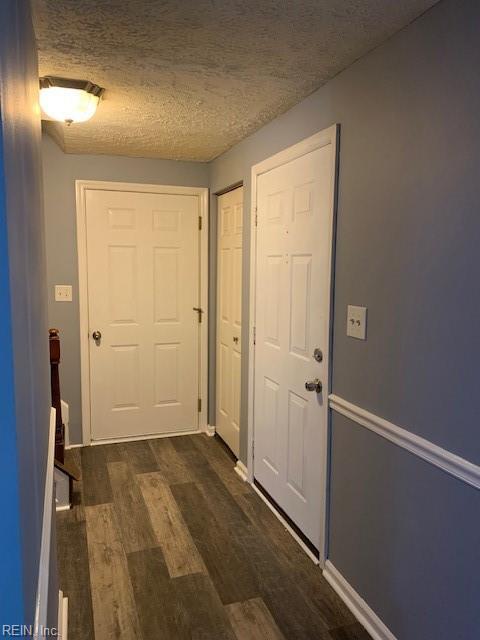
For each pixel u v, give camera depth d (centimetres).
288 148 243
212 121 264
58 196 346
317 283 220
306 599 204
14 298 66
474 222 134
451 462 143
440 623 151
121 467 331
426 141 150
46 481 127
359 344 189
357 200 187
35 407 98
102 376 371
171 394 390
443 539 149
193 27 159
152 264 374
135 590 208
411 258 158
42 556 99
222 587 211
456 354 141
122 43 171
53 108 216
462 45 136
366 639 182
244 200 305
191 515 269
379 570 181
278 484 271
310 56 181
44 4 143
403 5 144
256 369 295
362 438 189
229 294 353
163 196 371
